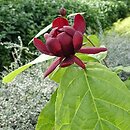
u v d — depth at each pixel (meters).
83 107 0.79
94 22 6.71
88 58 0.99
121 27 5.91
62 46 0.81
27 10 5.80
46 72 0.82
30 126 2.73
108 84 0.80
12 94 3.04
